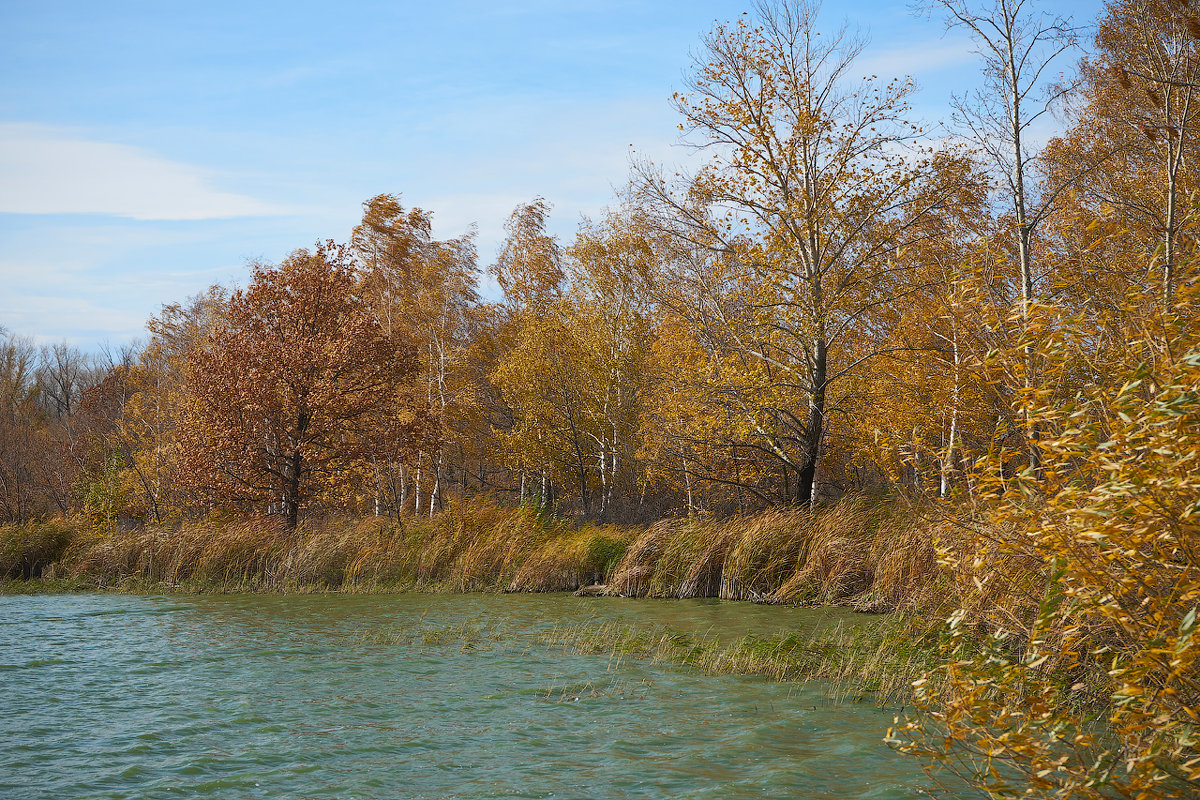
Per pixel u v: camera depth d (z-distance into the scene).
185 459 28.12
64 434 49.34
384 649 12.34
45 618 15.93
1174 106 15.87
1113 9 17.47
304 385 28.34
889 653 10.16
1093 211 17.78
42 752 7.42
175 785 6.59
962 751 6.79
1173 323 4.66
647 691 9.54
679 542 19.20
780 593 16.62
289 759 7.21
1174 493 4.02
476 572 21.03
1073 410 4.94
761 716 8.39
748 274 21.06
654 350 29.97
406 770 6.91
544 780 6.62
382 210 41.62
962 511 7.17
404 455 30.66
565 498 38.62
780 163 20.41
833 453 25.62
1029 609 6.29
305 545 22.00
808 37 20.23
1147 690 4.25
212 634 13.86
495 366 41.84
